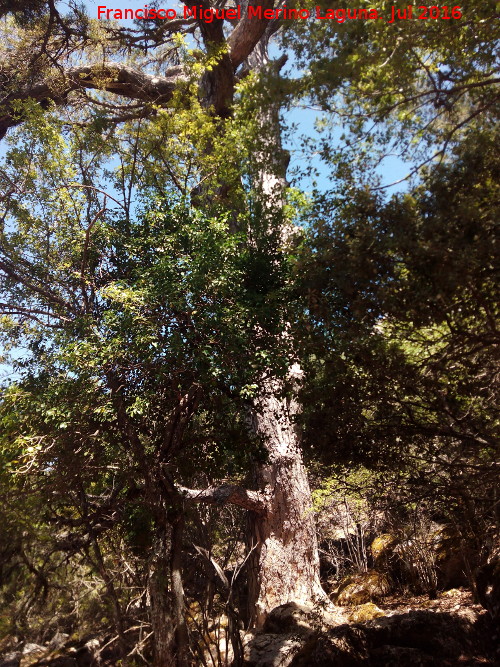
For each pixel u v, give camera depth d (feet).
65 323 28.94
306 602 41.24
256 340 26.78
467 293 21.24
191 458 30.17
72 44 53.62
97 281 30.58
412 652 27.02
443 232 19.76
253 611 42.14
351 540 50.29
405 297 20.88
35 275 31.14
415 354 25.18
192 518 31.40
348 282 21.72
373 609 39.11
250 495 42.24
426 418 25.75
